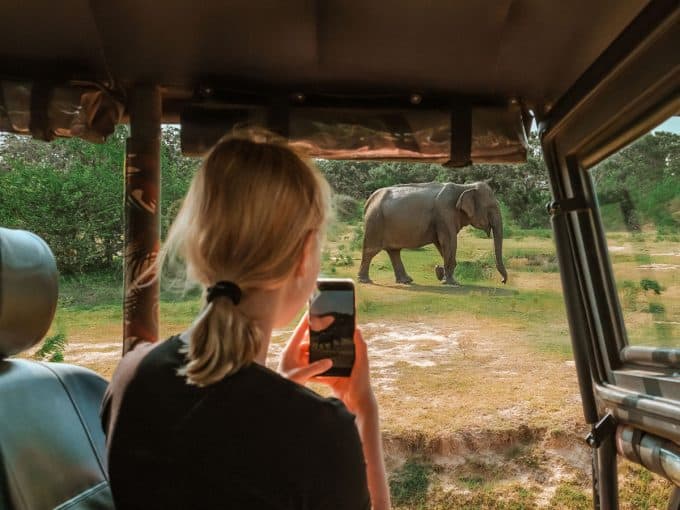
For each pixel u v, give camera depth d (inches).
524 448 114.6
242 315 26.0
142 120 57.6
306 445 25.0
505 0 49.6
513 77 59.1
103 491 38.8
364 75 58.5
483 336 192.5
